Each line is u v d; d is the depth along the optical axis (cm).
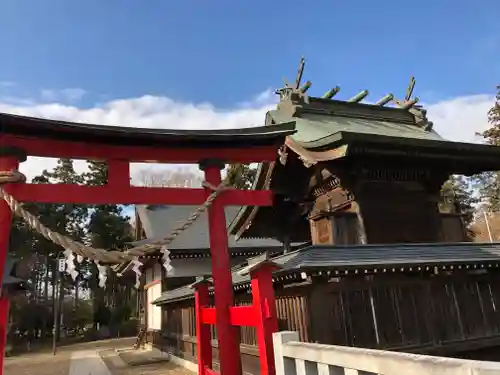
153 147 554
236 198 578
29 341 3153
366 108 1331
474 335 805
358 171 895
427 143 868
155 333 2070
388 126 1278
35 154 507
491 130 2930
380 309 729
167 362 1717
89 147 527
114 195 526
